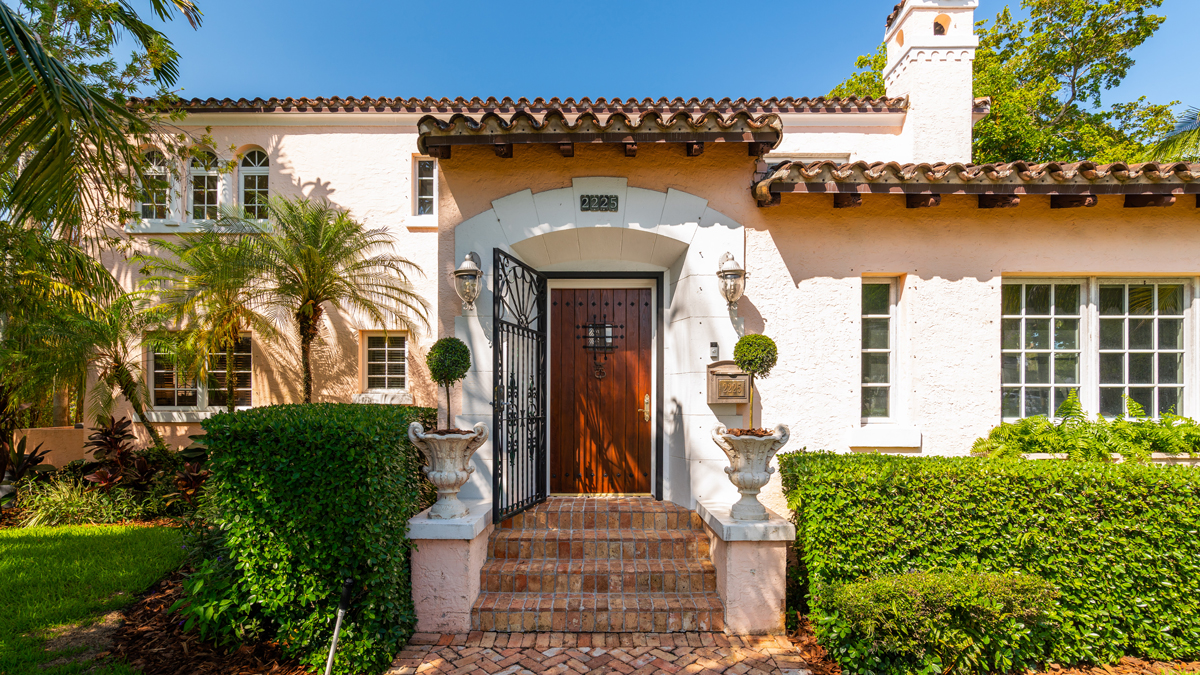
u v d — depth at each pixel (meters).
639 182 5.23
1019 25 17.78
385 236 8.55
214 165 8.61
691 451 5.11
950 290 5.27
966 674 3.47
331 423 3.64
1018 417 5.43
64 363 6.43
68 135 3.30
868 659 3.55
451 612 4.06
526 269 5.19
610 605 4.16
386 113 8.54
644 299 5.96
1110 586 3.69
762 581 4.09
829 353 5.24
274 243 6.81
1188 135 9.58
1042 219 5.27
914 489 3.88
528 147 5.20
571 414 5.92
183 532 4.97
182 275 7.72
